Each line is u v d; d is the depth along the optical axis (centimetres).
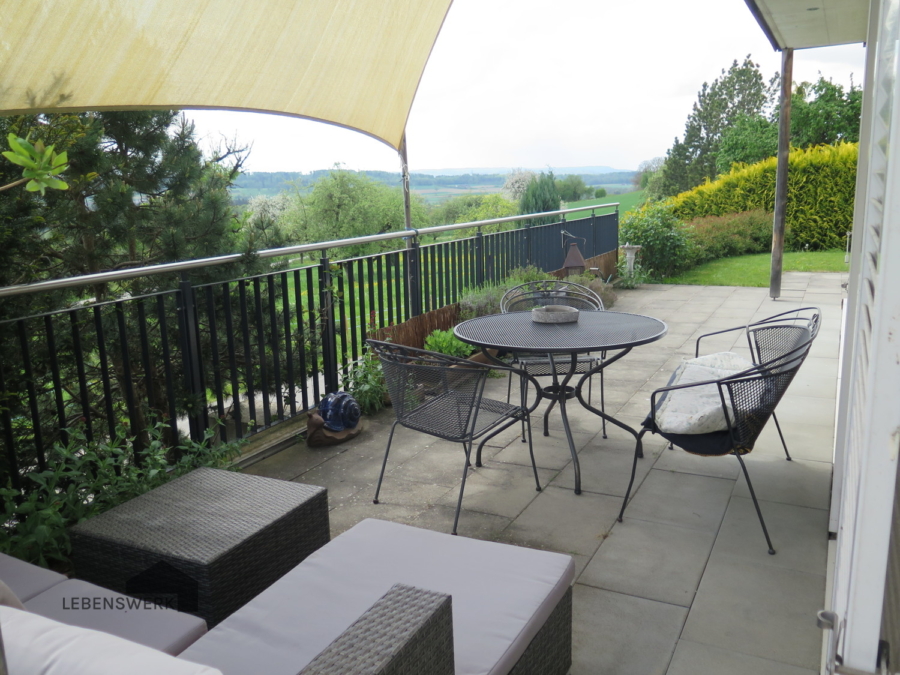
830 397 465
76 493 284
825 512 306
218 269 528
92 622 167
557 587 181
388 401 479
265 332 548
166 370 357
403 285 569
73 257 486
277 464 384
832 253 1268
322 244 448
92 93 245
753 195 1415
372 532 207
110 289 514
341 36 288
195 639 166
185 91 272
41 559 252
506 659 154
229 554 206
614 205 1034
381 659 116
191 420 365
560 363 409
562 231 838
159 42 240
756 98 2727
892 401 86
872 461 88
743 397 274
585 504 321
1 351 404
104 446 311
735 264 1198
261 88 296
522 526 302
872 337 86
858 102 1761
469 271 679
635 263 1054
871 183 127
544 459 377
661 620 233
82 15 212
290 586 178
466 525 305
